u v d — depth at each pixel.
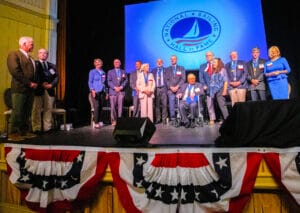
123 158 2.44
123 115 5.58
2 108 4.30
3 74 4.34
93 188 2.50
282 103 2.21
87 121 6.38
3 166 2.92
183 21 5.97
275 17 5.55
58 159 2.62
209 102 4.91
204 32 5.83
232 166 2.21
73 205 2.56
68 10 6.11
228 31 5.69
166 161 2.31
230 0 5.70
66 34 6.06
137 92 5.17
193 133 3.52
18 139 3.09
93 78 4.90
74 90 6.38
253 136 2.17
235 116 2.30
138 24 6.24
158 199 2.27
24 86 3.39
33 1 4.95
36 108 3.96
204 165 2.26
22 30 4.71
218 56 5.72
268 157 2.15
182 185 2.25
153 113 5.38
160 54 6.08
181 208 2.23
